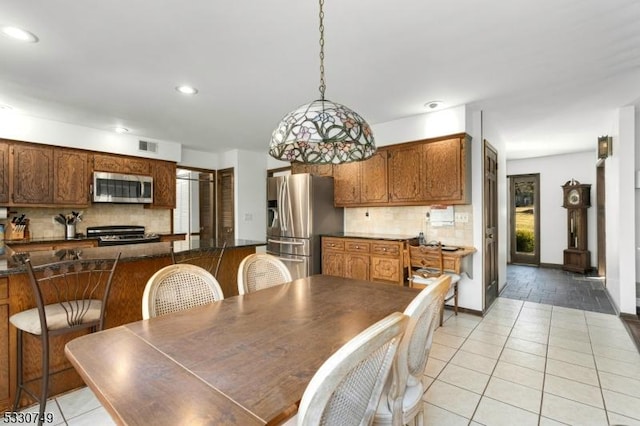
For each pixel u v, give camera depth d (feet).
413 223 13.78
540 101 11.10
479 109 11.91
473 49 7.56
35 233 13.10
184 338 3.99
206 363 3.33
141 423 2.36
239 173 19.01
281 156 6.25
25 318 5.87
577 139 16.71
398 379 3.58
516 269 21.20
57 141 12.92
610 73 8.89
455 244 12.57
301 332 4.19
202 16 6.23
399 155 13.08
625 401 6.58
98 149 14.10
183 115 12.40
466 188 11.58
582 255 19.62
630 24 6.54
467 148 11.66
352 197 14.66
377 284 6.88
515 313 12.18
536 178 22.29
